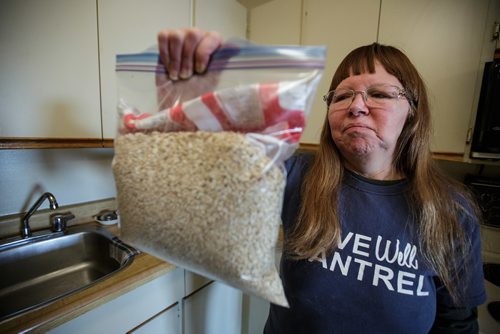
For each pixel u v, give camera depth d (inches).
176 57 12.8
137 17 36.9
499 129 34.6
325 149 23.3
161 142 12.9
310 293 20.7
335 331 20.1
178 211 12.0
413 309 19.3
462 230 20.8
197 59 12.5
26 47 28.0
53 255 38.9
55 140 31.4
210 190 11.6
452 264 20.7
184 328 37.6
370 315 19.5
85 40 32.4
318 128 52.1
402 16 40.2
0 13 26.0
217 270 11.8
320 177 22.8
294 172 25.3
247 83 11.8
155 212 12.6
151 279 31.0
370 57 19.8
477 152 36.9
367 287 19.5
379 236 20.1
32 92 29.0
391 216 20.5
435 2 37.5
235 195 11.3
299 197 24.0
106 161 48.6
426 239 20.0
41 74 29.4
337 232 20.6
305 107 11.5
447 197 21.1
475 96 36.5
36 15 28.2
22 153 38.6
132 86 14.5
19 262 35.9
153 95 14.0
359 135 18.9
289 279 22.5
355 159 21.1
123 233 14.1
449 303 22.5
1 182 37.1
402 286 19.2
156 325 33.3
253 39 59.5
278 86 11.1
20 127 28.6
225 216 11.4
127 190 13.4
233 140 11.6
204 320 40.6
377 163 20.9
